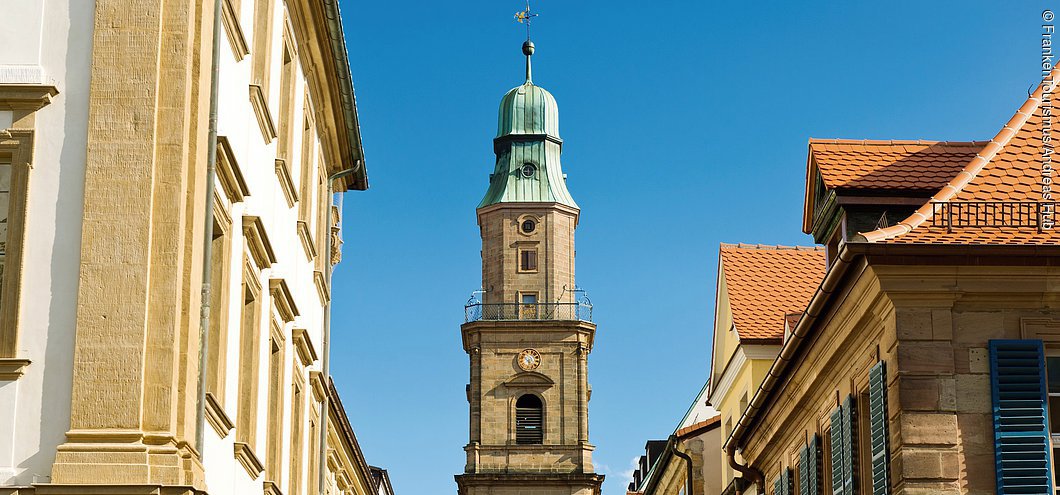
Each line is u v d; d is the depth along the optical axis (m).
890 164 25.14
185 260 16.00
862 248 19.89
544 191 113.88
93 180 15.77
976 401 19.89
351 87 28.89
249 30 20.38
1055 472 19.80
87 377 15.32
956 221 20.45
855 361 22.77
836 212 24.98
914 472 19.62
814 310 22.95
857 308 21.44
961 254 19.84
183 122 16.09
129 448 15.14
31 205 15.76
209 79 16.94
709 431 45.31
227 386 18.84
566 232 113.75
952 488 19.59
